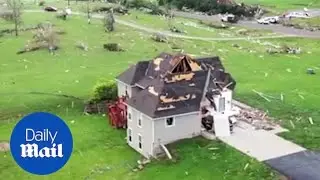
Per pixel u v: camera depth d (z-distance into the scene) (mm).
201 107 55062
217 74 63594
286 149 51656
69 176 49000
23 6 142500
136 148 55125
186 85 55344
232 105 63500
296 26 132125
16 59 95000
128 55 97438
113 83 67438
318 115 62531
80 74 84500
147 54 98250
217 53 99812
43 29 112562
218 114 55844
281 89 75062
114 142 57250
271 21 137750
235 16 143250
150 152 52750
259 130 56500
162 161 50969
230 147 51906
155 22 130625
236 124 58000
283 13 150250
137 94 56469
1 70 88188
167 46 105000
